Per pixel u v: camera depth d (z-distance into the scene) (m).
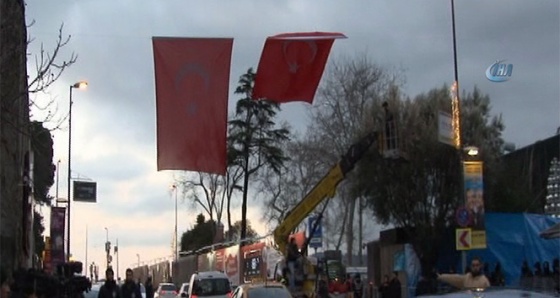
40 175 44.03
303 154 55.00
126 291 23.08
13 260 24.27
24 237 27.02
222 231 68.00
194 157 16.94
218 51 17.03
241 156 60.94
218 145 16.95
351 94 52.22
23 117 20.55
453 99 34.88
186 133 16.94
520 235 38.53
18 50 19.28
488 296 7.92
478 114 41.81
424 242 40.44
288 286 32.62
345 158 33.47
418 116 41.06
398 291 32.09
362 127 42.72
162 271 74.69
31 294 14.26
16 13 19.38
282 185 59.94
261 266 40.28
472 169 28.89
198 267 60.25
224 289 35.44
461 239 27.95
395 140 33.12
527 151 50.41
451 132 31.91
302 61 17.89
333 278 40.28
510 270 38.03
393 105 41.31
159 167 16.97
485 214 38.62
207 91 16.98
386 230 42.38
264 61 17.91
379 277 43.19
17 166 25.30
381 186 41.47
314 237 35.94
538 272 33.44
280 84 17.92
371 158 41.31
